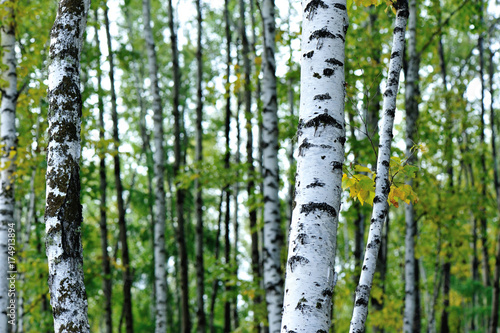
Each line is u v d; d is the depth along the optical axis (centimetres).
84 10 460
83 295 414
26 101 895
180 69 1977
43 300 1174
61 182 422
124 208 1394
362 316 433
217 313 2162
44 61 959
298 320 311
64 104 436
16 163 802
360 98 835
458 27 1138
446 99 1175
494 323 1294
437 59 1192
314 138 337
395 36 491
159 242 1292
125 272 1334
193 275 2220
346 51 959
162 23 1878
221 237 2250
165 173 1978
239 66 1071
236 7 1812
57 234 413
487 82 1545
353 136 1002
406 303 1080
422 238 1277
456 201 1145
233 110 1848
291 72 1023
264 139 948
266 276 917
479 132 1276
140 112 1825
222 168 1059
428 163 1170
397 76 482
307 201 327
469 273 1834
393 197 458
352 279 1128
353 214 1079
